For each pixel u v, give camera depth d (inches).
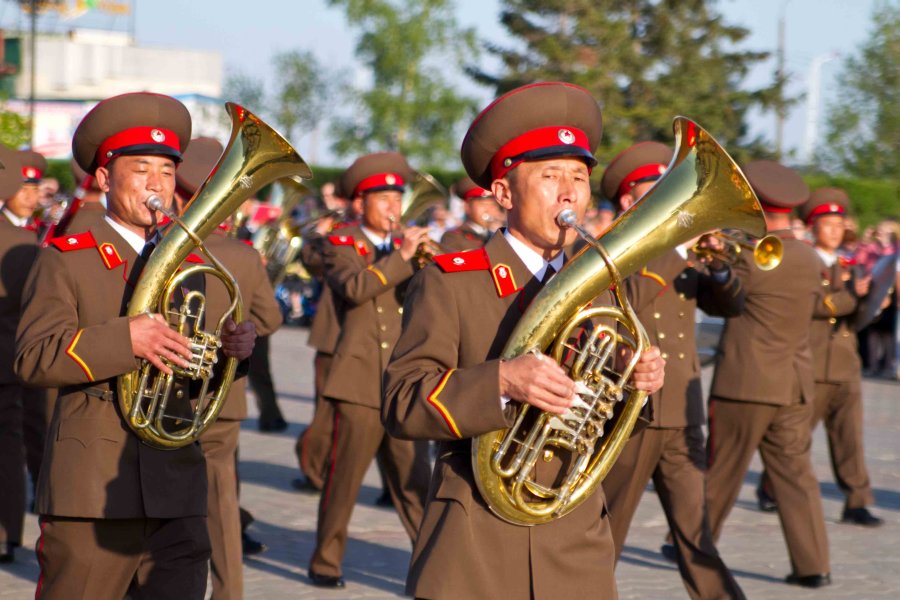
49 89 2095.2
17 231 282.5
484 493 134.3
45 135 1664.6
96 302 172.9
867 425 518.9
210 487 236.7
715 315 252.5
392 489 282.2
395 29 2020.2
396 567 289.3
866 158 1637.6
